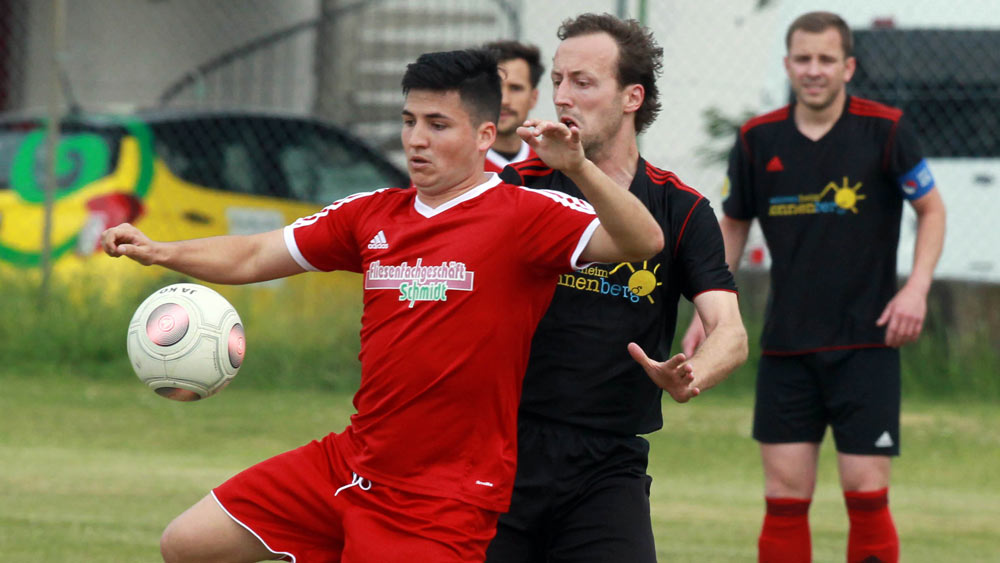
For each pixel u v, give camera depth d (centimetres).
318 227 1327
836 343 1891
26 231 3584
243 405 3234
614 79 1369
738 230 2014
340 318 3609
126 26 5781
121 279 3594
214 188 3600
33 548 1947
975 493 2616
